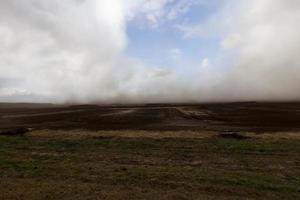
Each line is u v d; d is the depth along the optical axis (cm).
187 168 1234
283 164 1302
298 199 869
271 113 4259
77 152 1612
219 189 949
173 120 3481
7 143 1922
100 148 1730
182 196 881
